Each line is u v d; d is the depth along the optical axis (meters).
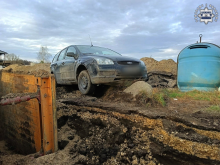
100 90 5.57
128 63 4.92
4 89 6.15
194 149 2.62
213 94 4.49
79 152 3.67
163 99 4.04
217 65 4.88
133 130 3.38
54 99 3.54
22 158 3.52
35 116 4.15
